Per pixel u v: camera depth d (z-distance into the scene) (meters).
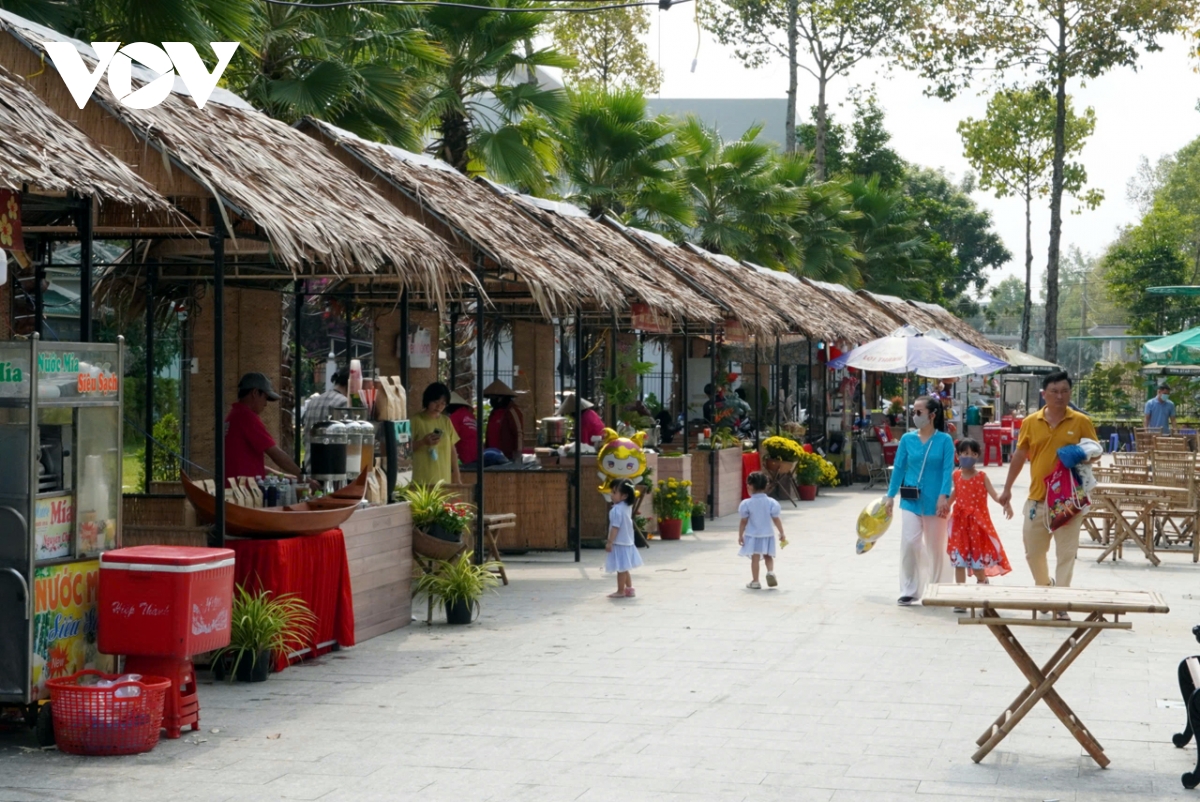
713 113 55.41
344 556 9.59
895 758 6.64
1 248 7.32
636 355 20.70
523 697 8.05
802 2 43.81
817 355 28.14
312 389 22.97
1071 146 51.72
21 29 8.26
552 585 12.88
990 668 8.93
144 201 7.14
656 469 17.36
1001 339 81.06
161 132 8.09
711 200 32.81
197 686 8.25
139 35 14.46
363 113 18.77
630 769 6.44
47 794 5.99
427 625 10.66
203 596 7.11
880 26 43.38
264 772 6.38
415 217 12.34
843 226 45.28
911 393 38.25
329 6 14.80
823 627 10.55
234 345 13.20
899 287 46.50
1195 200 72.31
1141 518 14.85
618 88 26.36
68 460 7.04
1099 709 7.73
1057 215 42.41
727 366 27.92
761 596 12.21
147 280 11.42
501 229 13.00
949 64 41.72
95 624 7.19
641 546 16.02
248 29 15.48
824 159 45.97
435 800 5.92
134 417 18.05
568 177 27.08
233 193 8.02
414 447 12.85
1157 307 51.16
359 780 6.24
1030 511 10.59
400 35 19.30
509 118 22.75
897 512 21.42
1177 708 7.75
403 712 7.66
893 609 11.44
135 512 9.99
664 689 8.28
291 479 9.90
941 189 74.31
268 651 8.54
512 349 20.48
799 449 22.86
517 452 17.05
